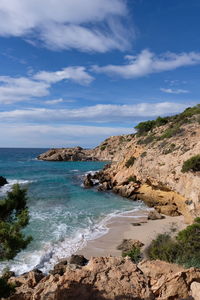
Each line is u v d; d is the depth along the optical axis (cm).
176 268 922
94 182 5294
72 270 853
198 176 2619
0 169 7831
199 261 1291
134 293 770
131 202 3666
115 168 5416
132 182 4053
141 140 5094
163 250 1520
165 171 3281
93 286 788
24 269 1572
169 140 3975
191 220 2367
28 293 835
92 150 13725
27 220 829
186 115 4850
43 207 3189
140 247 1867
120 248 1903
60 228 2372
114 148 12900
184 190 2734
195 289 766
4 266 1586
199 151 2995
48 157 12500
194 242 1473
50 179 5856
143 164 3975
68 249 1902
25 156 15688
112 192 4394
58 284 783
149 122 6138
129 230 2344
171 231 2202
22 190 916
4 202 852
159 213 2906
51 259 1731
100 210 3138
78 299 748
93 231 2320
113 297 753
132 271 859
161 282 826
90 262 918
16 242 766
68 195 4053
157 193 3384
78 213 2953
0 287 756
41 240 2052
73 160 12344
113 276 827
